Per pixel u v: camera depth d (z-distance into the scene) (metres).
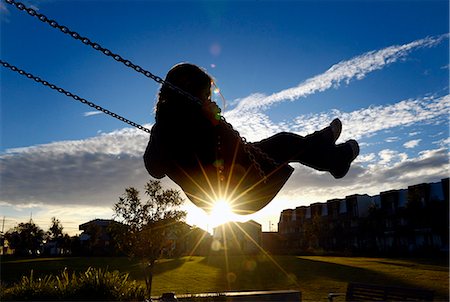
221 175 2.11
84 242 73.38
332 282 19.91
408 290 7.83
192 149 2.07
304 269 27.41
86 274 12.00
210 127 2.05
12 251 74.94
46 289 10.91
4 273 27.11
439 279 20.25
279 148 2.17
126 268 30.38
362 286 9.01
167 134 2.12
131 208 16.33
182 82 2.15
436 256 45.31
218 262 36.62
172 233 17.00
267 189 2.17
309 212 72.19
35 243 73.44
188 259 43.28
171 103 2.13
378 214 57.69
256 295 11.41
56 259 47.75
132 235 16.22
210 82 2.20
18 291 10.79
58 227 74.69
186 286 19.11
